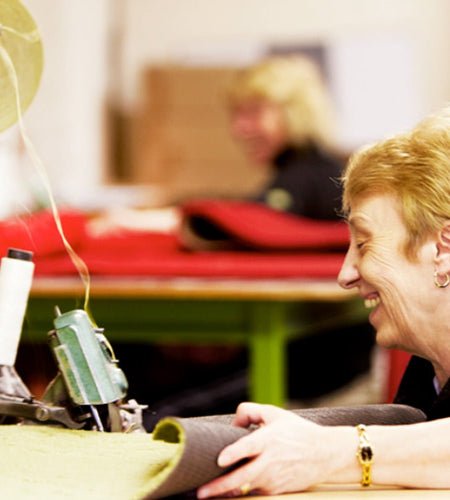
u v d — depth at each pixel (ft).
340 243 13.47
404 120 35.83
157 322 12.28
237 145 36.04
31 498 4.97
